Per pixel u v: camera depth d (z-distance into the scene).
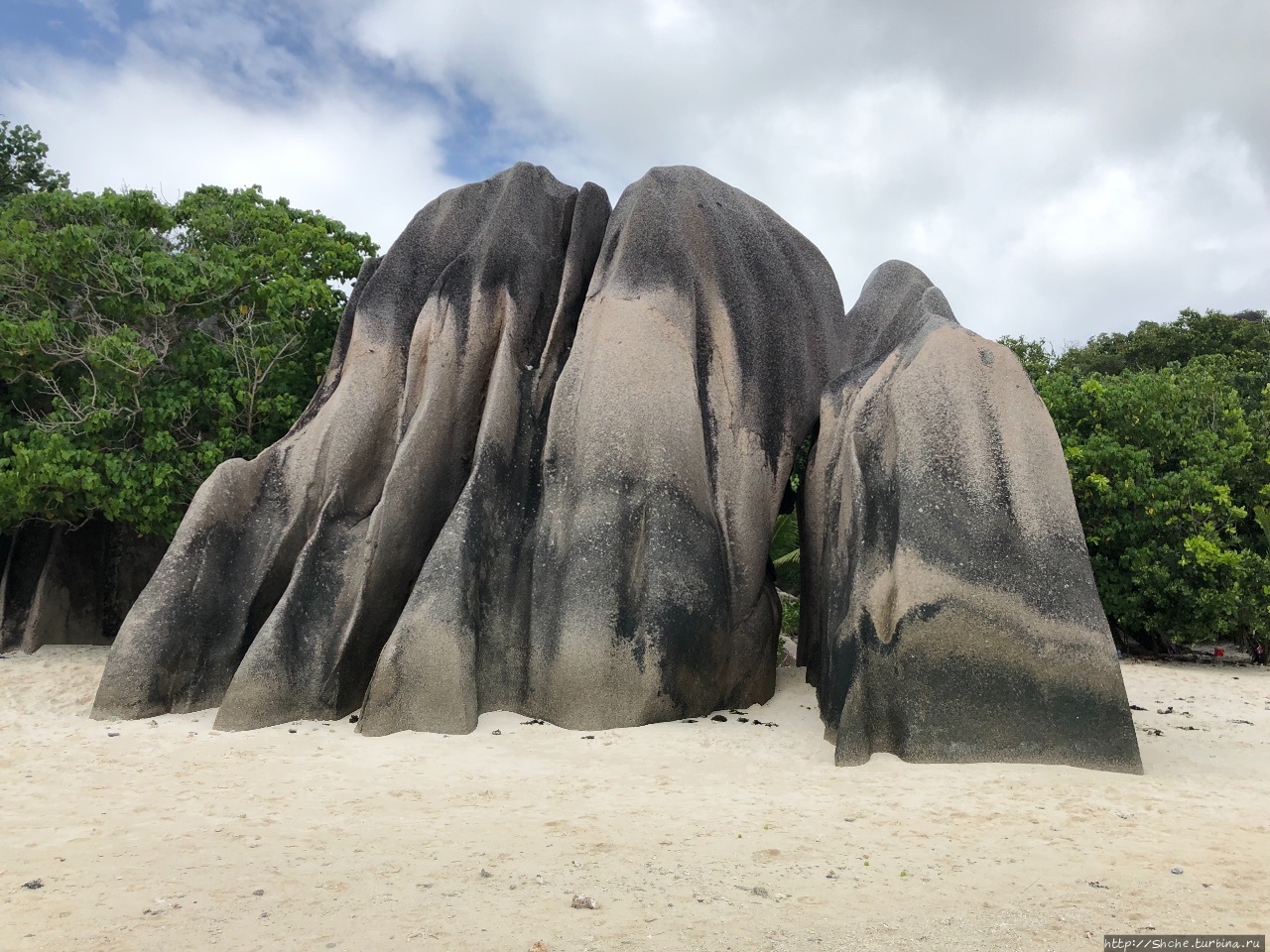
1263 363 26.83
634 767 7.58
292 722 9.37
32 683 11.05
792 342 11.56
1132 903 4.57
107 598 14.77
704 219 11.67
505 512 10.36
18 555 14.36
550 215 12.78
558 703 9.16
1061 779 7.17
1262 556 15.45
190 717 9.54
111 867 5.02
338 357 12.10
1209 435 15.70
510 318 11.30
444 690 8.98
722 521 10.49
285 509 10.88
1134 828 5.91
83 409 13.20
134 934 4.14
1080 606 8.17
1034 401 9.06
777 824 5.95
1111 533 14.95
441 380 10.98
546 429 10.76
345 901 4.53
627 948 4.02
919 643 8.17
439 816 6.06
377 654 10.08
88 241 12.70
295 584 9.93
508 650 9.74
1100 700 7.88
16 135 18.44
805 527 11.34
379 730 8.79
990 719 7.96
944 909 4.48
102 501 12.82
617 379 10.26
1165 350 30.42
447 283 11.51
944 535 8.45
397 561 10.26
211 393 13.38
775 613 10.77
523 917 4.34
